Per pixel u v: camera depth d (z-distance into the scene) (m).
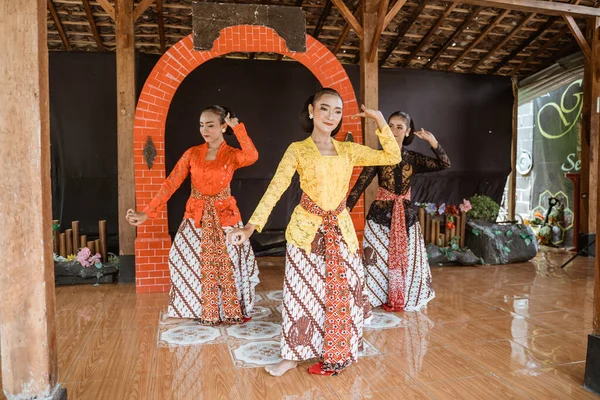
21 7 1.79
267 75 6.37
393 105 6.91
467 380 2.55
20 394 1.88
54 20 5.55
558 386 2.48
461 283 4.79
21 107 1.80
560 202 7.70
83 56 5.93
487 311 3.80
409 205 3.82
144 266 4.46
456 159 7.18
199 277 3.50
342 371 2.66
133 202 4.79
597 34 5.92
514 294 4.34
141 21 5.76
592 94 6.13
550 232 7.11
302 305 2.54
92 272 4.74
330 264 2.53
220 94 6.27
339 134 4.75
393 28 6.39
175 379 2.57
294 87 6.44
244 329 3.39
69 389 2.45
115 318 3.65
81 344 3.10
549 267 5.59
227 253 3.43
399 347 3.03
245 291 3.57
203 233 3.41
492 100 7.29
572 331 3.33
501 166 7.39
